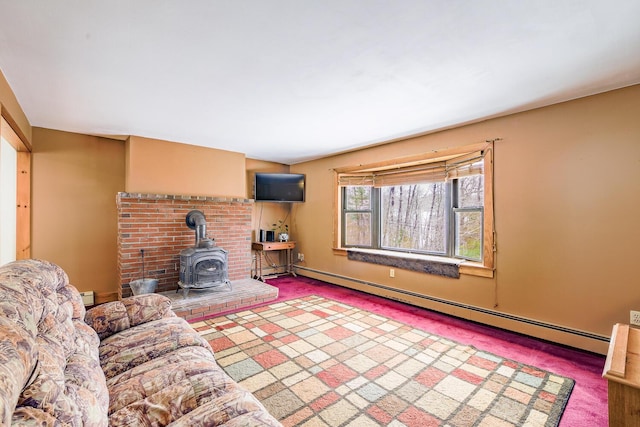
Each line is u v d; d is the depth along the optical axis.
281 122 3.34
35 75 2.23
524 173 2.97
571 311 2.70
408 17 1.57
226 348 2.64
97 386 1.15
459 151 3.46
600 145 2.55
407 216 4.42
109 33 1.72
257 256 5.41
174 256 4.11
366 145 4.42
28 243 3.57
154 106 2.87
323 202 5.29
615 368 1.34
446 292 3.61
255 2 1.46
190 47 1.87
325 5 1.48
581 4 1.46
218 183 4.59
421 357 2.51
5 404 0.62
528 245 2.95
